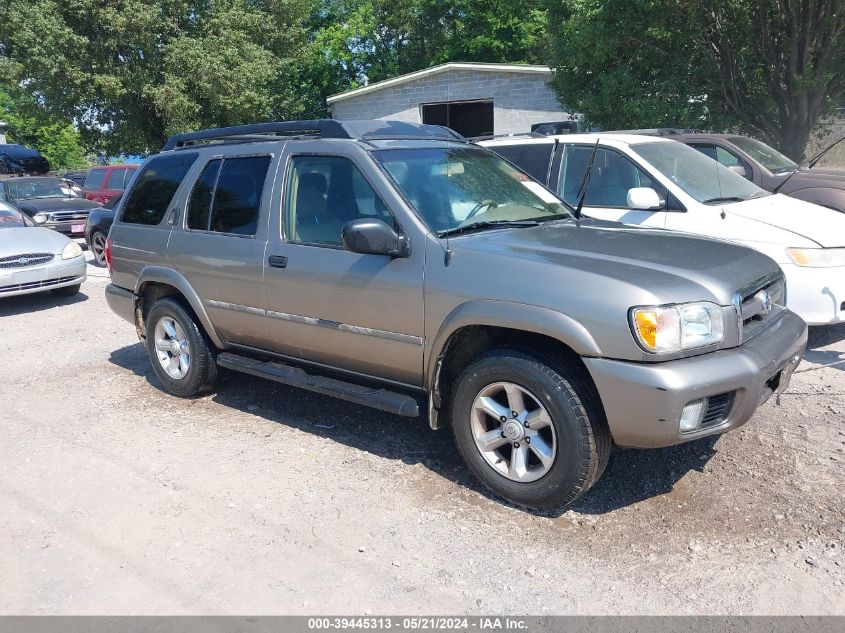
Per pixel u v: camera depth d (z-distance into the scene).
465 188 4.32
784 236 5.70
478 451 3.74
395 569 3.20
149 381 5.95
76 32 22.84
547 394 3.38
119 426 4.96
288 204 4.49
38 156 31.22
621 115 13.81
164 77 23.42
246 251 4.64
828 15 11.71
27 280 8.95
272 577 3.17
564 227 4.22
